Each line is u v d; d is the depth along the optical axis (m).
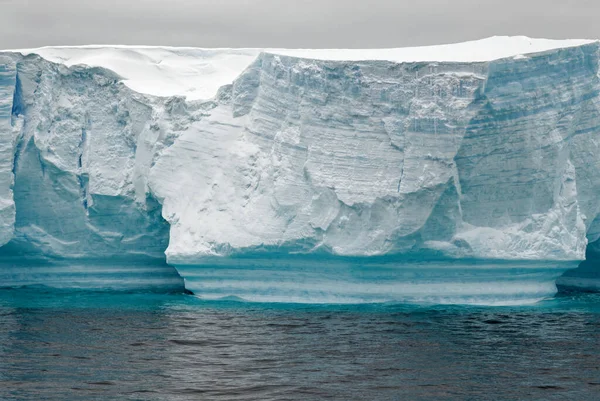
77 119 39.28
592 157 35.12
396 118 33.19
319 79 34.00
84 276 40.47
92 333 28.83
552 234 33.78
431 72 32.81
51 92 39.16
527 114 33.09
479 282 34.41
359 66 33.50
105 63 39.75
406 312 32.66
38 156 38.72
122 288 40.34
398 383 23.08
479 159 33.06
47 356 25.62
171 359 25.34
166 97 37.88
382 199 32.94
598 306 34.47
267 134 35.72
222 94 37.78
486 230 33.56
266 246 34.09
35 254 39.75
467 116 32.41
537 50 35.38
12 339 27.84
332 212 33.50
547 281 35.69
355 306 34.12
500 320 31.14
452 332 28.98
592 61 34.50
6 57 38.44
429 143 32.53
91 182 38.72
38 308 33.97
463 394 22.17
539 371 24.25
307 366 24.64
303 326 29.91
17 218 39.25
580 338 28.17
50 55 40.12
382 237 32.94
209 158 36.81
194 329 29.45
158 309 33.62
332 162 33.75
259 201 34.97
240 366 24.62
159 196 37.03
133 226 39.19
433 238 33.09
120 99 39.00
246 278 35.66
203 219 35.78
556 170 33.84
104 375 23.56
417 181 32.44
